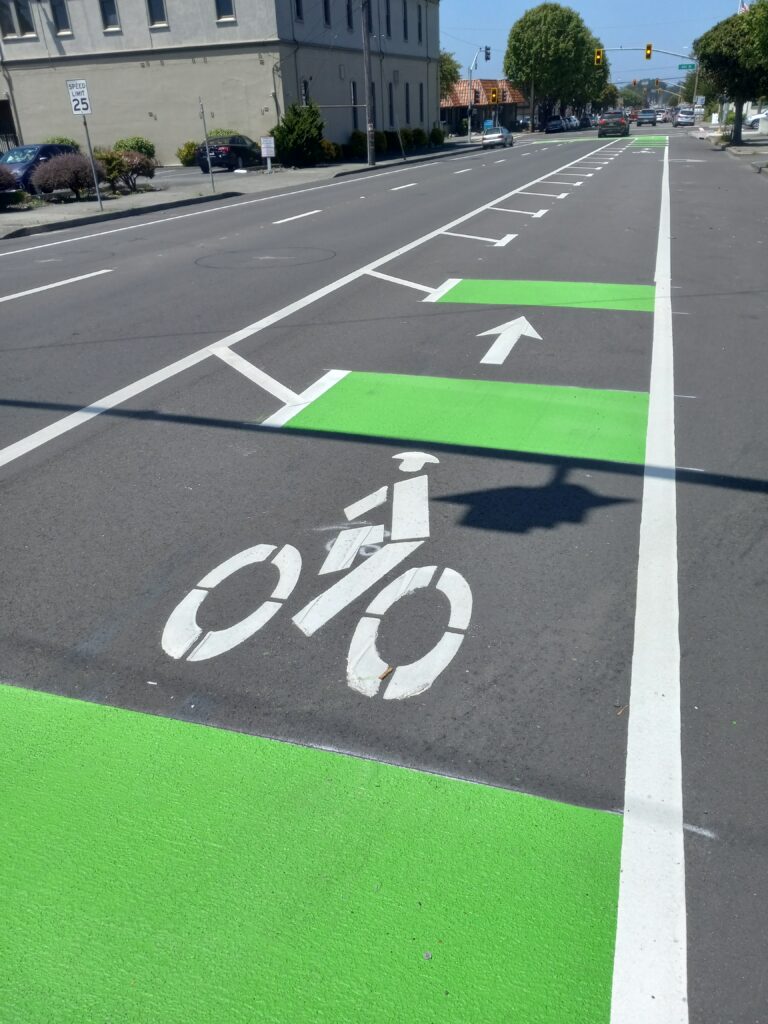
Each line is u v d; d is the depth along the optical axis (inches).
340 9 1905.8
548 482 214.5
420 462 227.9
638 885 105.7
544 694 139.4
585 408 265.7
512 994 93.5
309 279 483.5
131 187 1149.7
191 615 161.5
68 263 581.9
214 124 1750.7
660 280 457.1
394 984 94.7
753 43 1425.9
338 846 111.8
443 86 3523.6
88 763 126.6
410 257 547.5
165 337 363.3
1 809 118.6
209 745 129.6
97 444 245.4
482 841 112.1
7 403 283.7
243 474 222.4
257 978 95.7
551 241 599.8
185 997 94.0
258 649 151.5
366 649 150.9
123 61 1754.4
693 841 111.8
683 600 163.8
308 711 136.4
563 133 3501.5
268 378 302.5
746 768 123.7
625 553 180.4
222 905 104.2
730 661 146.4
